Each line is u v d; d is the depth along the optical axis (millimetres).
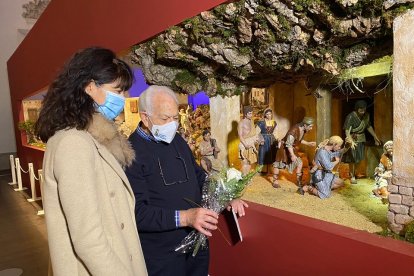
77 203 1188
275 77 4285
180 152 2004
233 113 4840
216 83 4441
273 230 2193
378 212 2881
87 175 1230
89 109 1354
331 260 1883
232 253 2576
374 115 4520
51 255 1278
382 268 1652
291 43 2867
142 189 1764
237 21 2801
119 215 1417
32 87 8391
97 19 4586
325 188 3449
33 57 7898
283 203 3312
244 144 4340
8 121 14617
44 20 6715
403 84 2053
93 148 1335
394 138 2158
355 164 4352
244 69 3791
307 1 2363
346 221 2699
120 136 1600
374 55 3053
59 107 1312
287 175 4605
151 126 1824
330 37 2703
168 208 1856
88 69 1345
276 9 2486
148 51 3893
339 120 4941
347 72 3676
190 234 1951
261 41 2928
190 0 2875
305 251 2010
